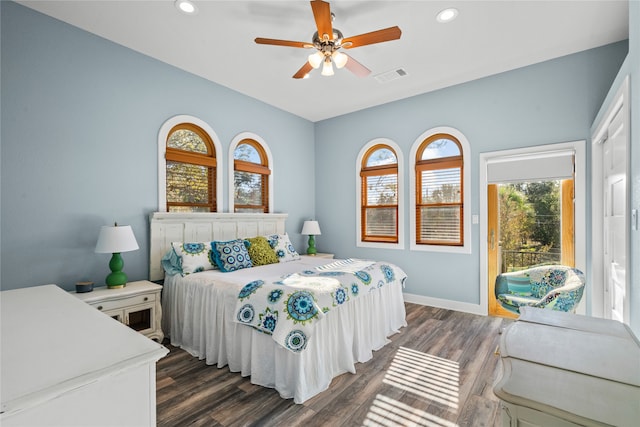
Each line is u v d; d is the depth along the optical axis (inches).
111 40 114.9
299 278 100.6
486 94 143.6
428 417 71.7
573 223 129.2
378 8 95.8
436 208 161.8
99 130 112.3
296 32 109.3
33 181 98.0
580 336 47.2
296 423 69.6
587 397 31.0
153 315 109.1
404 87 155.4
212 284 101.3
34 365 28.6
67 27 104.8
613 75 116.0
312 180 209.8
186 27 106.6
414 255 166.7
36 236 98.7
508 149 138.0
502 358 40.4
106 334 37.3
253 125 169.2
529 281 118.3
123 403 29.2
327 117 203.3
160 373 92.0
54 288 65.7
